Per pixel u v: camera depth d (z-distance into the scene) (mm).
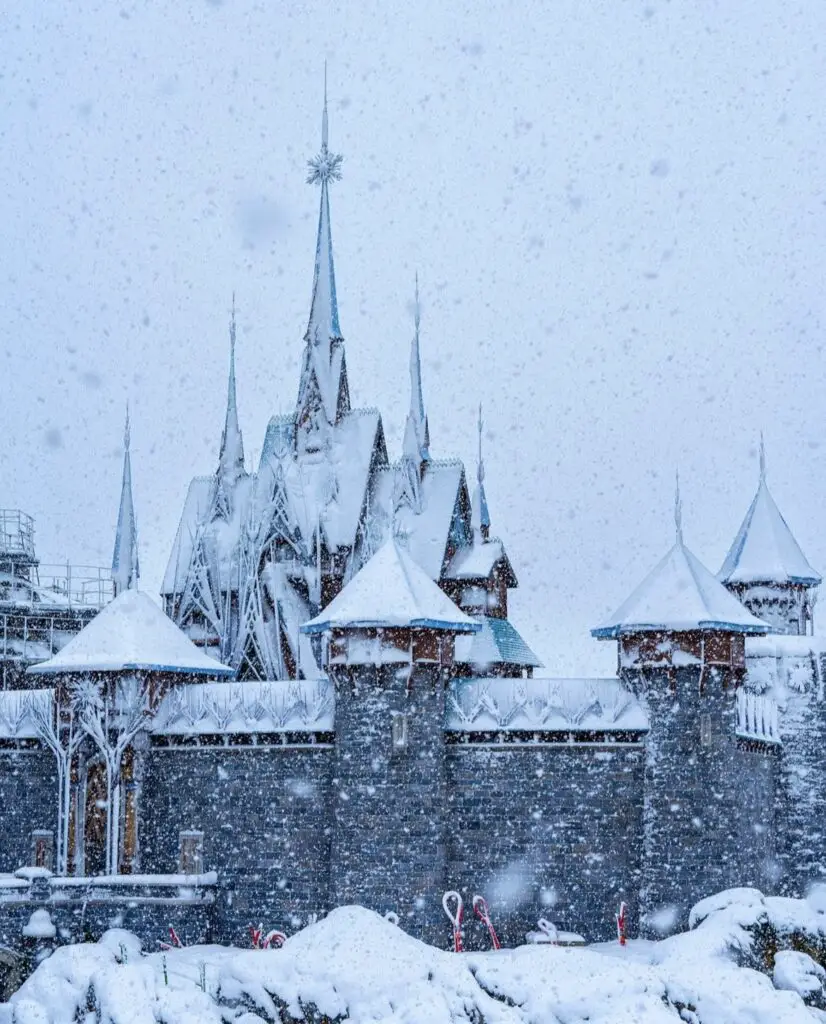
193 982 44875
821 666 74625
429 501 86375
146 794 69125
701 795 63812
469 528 88125
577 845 64438
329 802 66188
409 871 63719
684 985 43625
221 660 83438
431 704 64938
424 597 66375
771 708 73000
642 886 63938
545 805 64750
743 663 65812
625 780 64750
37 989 43469
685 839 63531
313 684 68438
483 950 63719
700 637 64562
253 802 67438
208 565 86438
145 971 43312
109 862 67750
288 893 66312
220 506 88875
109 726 69062
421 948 45156
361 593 66125
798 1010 42688
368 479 86938
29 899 63531
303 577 83688
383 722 64625
